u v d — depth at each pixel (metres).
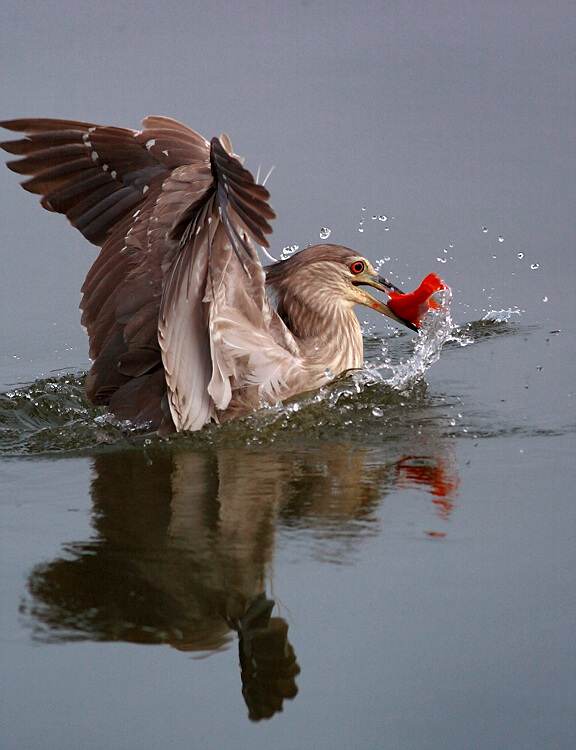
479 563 7.56
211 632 6.84
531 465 9.33
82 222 11.49
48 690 6.29
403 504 8.59
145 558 7.75
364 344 14.07
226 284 10.64
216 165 8.55
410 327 12.83
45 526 8.34
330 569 7.53
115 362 10.95
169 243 10.10
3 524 8.40
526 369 12.22
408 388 11.79
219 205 8.58
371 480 9.16
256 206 7.84
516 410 10.90
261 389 11.42
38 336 14.04
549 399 11.18
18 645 6.69
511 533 7.99
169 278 9.91
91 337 11.11
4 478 9.51
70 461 9.96
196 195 10.49
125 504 8.79
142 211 10.93
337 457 9.82
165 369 10.21
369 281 12.71
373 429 10.59
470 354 12.89
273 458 9.88
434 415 10.92
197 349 10.52
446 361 12.70
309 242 15.82
